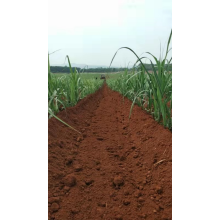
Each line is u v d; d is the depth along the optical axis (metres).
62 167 1.71
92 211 1.26
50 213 1.22
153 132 2.29
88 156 1.98
